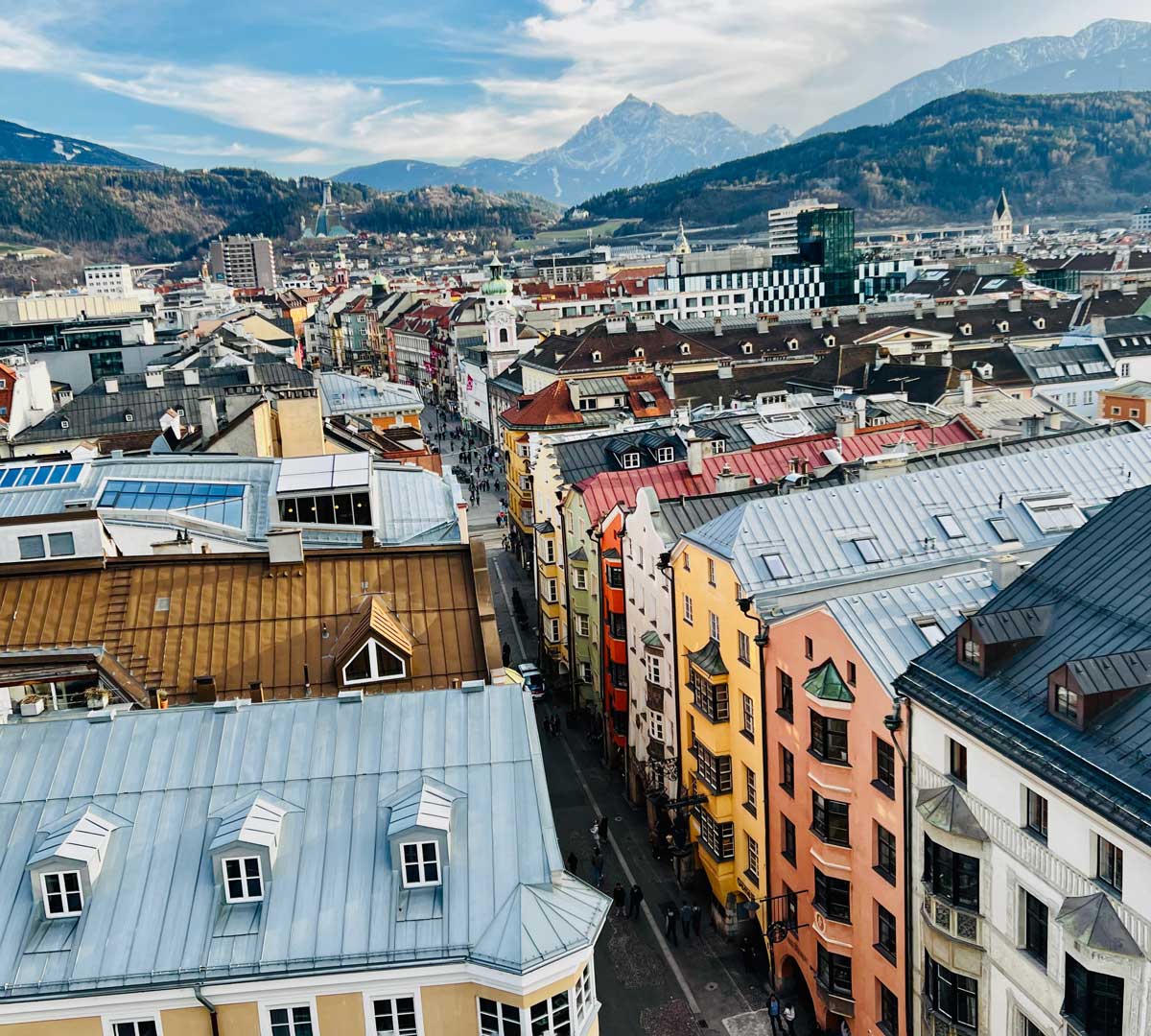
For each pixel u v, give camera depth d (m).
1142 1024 32.56
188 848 34.81
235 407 88.56
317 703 39.00
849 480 71.44
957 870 40.69
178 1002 31.88
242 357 154.62
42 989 31.39
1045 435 81.62
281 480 61.12
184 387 123.56
